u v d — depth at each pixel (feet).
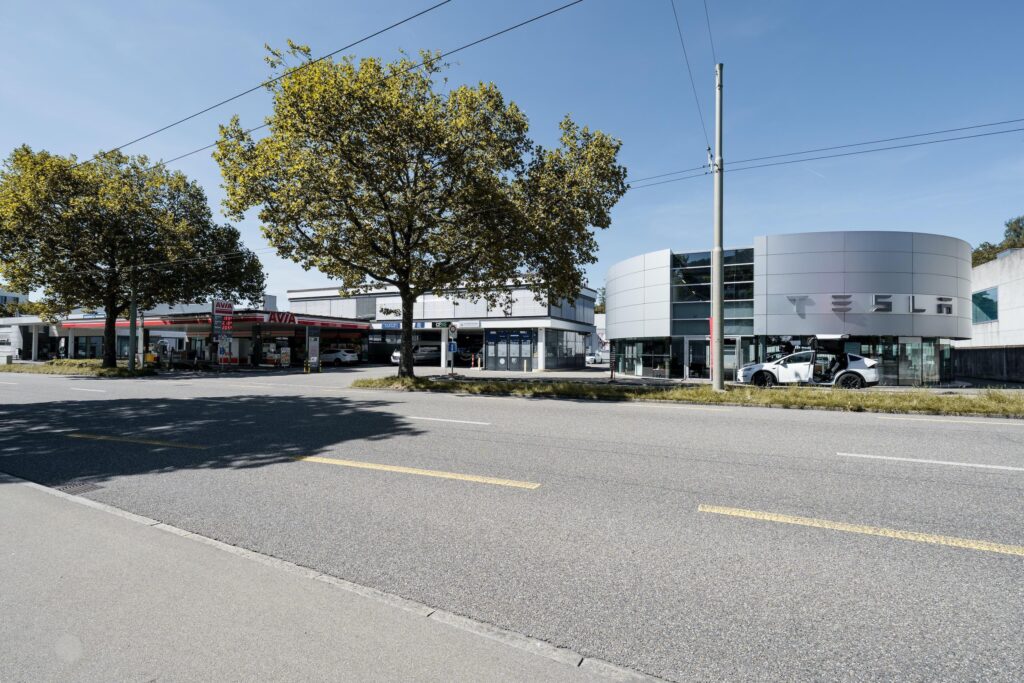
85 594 10.65
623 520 14.75
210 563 12.21
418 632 9.27
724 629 9.25
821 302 75.46
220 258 111.96
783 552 12.50
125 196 97.19
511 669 8.18
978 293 113.29
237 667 8.21
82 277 99.40
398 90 54.19
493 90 58.34
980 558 12.07
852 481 18.38
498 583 11.10
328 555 12.64
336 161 55.21
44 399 48.42
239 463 22.00
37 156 91.97
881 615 9.64
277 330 153.38
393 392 56.08
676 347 90.84
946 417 34.53
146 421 33.81
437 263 64.08
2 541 13.56
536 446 24.73
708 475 19.34
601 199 64.75
